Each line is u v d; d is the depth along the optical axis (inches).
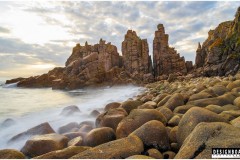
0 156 219.1
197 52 2263.8
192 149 163.0
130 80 1777.8
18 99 989.2
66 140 262.2
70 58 2645.2
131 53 2374.5
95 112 462.0
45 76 1988.2
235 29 1601.9
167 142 228.1
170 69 2277.3
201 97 388.2
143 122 278.8
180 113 330.6
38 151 241.4
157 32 2421.3
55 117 486.9
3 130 389.7
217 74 1589.6
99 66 1884.8
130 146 199.8
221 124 183.3
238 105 326.6
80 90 1632.6
